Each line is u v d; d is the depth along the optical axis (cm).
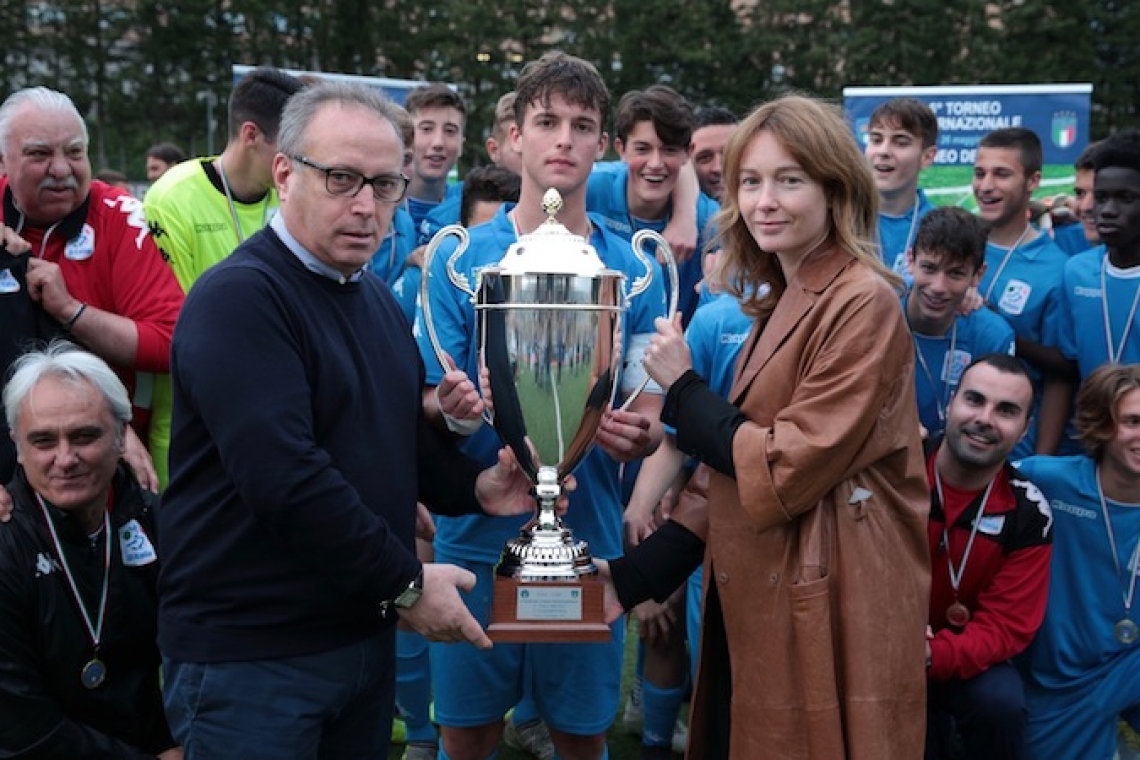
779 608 203
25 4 3578
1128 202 354
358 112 188
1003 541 280
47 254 288
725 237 221
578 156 246
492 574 262
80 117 285
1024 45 3591
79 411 237
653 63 3900
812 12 3869
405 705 333
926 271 334
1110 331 365
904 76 3684
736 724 210
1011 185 404
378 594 185
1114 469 297
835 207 205
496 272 217
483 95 3703
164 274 299
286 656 191
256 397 179
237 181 347
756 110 209
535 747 354
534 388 217
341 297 199
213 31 3688
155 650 258
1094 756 304
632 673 434
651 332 258
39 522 244
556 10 3966
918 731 205
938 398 349
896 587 202
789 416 196
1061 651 303
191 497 195
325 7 3772
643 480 270
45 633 244
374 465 199
